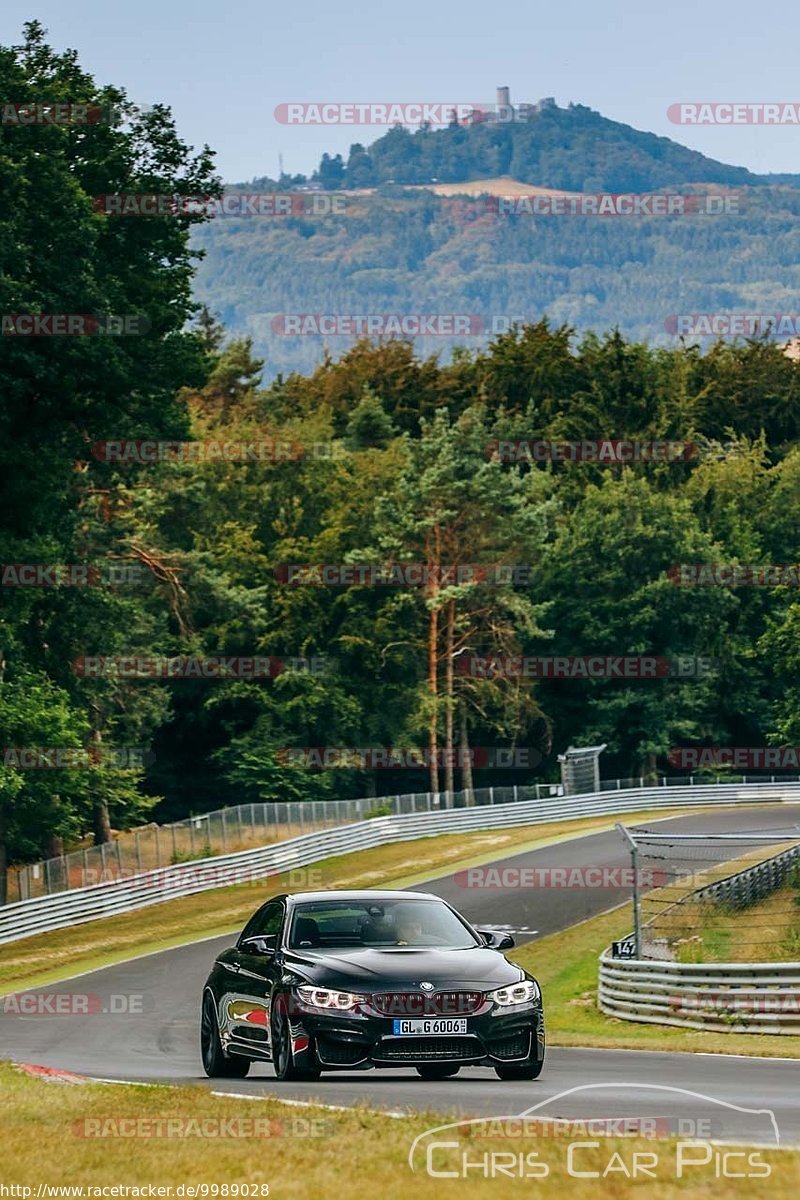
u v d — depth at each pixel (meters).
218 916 97.88
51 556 86.06
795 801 163.88
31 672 98.81
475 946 30.12
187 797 174.38
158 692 150.25
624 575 180.50
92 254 76.69
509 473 172.50
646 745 180.12
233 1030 31.14
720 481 199.75
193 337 88.12
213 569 157.38
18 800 98.31
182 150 89.56
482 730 188.25
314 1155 19.48
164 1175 18.66
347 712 167.75
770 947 62.78
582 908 92.06
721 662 185.00
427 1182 17.62
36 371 73.75
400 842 133.50
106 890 98.75
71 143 86.75
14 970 79.62
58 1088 27.59
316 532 176.75
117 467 100.44
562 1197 16.78
